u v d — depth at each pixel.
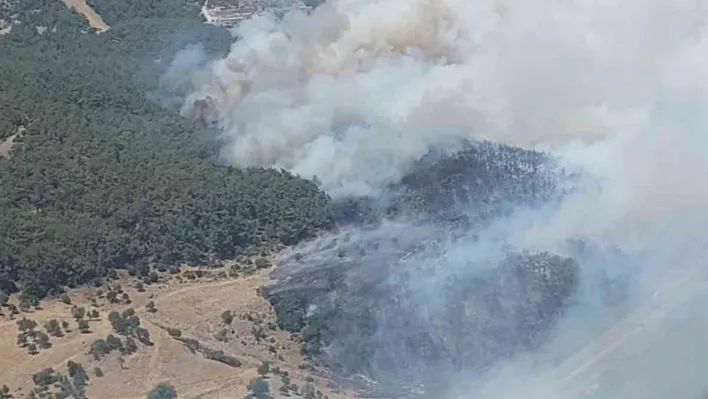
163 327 154.88
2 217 170.75
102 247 169.50
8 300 159.88
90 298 162.50
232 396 139.38
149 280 167.62
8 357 146.25
